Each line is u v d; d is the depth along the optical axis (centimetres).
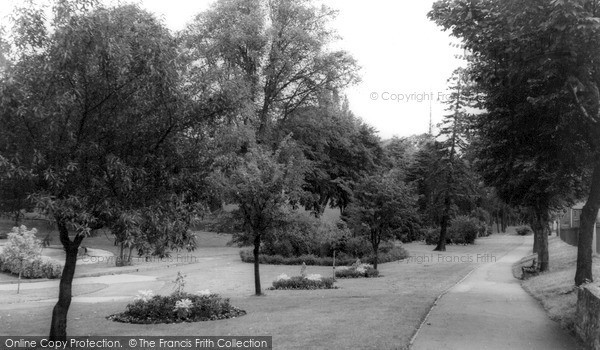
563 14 1002
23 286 2359
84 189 870
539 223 2519
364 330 1023
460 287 2066
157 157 960
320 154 4662
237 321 1229
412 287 2123
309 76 4300
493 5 1202
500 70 1319
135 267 3123
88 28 841
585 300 998
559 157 1598
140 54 899
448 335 1030
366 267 2838
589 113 1338
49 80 855
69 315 1439
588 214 1513
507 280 2395
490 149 1920
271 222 1906
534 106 1363
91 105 913
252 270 3106
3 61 858
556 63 1167
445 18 1241
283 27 4162
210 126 1007
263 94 4169
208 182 1002
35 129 872
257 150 1969
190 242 998
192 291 2188
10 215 924
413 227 3044
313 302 1598
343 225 2892
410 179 6072
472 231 6134
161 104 948
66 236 978
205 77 1002
